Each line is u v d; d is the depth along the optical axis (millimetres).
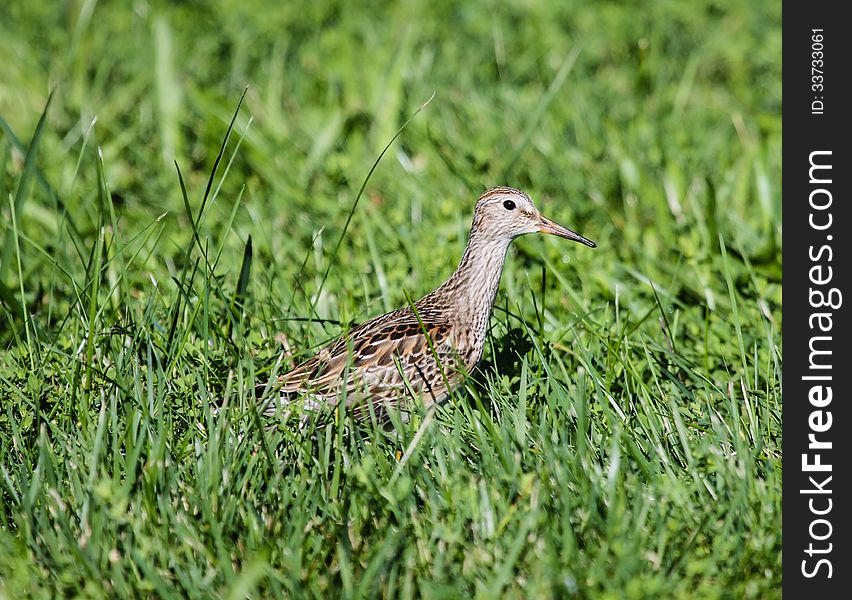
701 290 13297
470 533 8922
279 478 9422
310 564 8648
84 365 10641
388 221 14758
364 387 11172
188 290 11578
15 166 16484
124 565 8695
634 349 11953
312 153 17141
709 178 14805
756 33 22797
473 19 22734
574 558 8461
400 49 18172
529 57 21031
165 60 17922
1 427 10398
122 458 9789
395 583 8547
